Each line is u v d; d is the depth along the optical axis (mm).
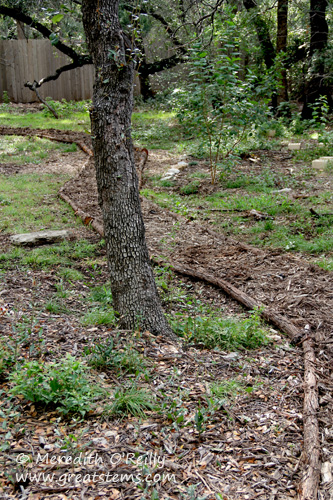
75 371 3338
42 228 7684
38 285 5594
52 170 11867
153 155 13789
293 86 23359
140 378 3600
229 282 5852
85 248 6871
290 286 5605
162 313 4418
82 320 4578
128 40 4066
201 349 4281
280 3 17125
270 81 11664
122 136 4004
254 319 4707
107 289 5488
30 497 2496
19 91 24375
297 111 20328
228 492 2605
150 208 8984
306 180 10414
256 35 17547
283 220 7918
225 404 3395
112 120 3975
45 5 15062
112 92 3945
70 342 4082
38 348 3857
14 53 23922
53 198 9477
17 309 4750
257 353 4254
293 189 9758
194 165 12477
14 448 2828
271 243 7027
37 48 23984
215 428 3133
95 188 10203
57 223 8016
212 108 11102
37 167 12164
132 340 4012
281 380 3789
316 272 5887
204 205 9195
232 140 13414
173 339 4332
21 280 5711
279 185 10148
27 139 15500
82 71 24922
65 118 19906
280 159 12492
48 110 20766
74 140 15031
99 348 3766
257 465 2828
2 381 3479
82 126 17703
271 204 8617
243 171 11375
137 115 20625
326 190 9484
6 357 3639
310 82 17422
